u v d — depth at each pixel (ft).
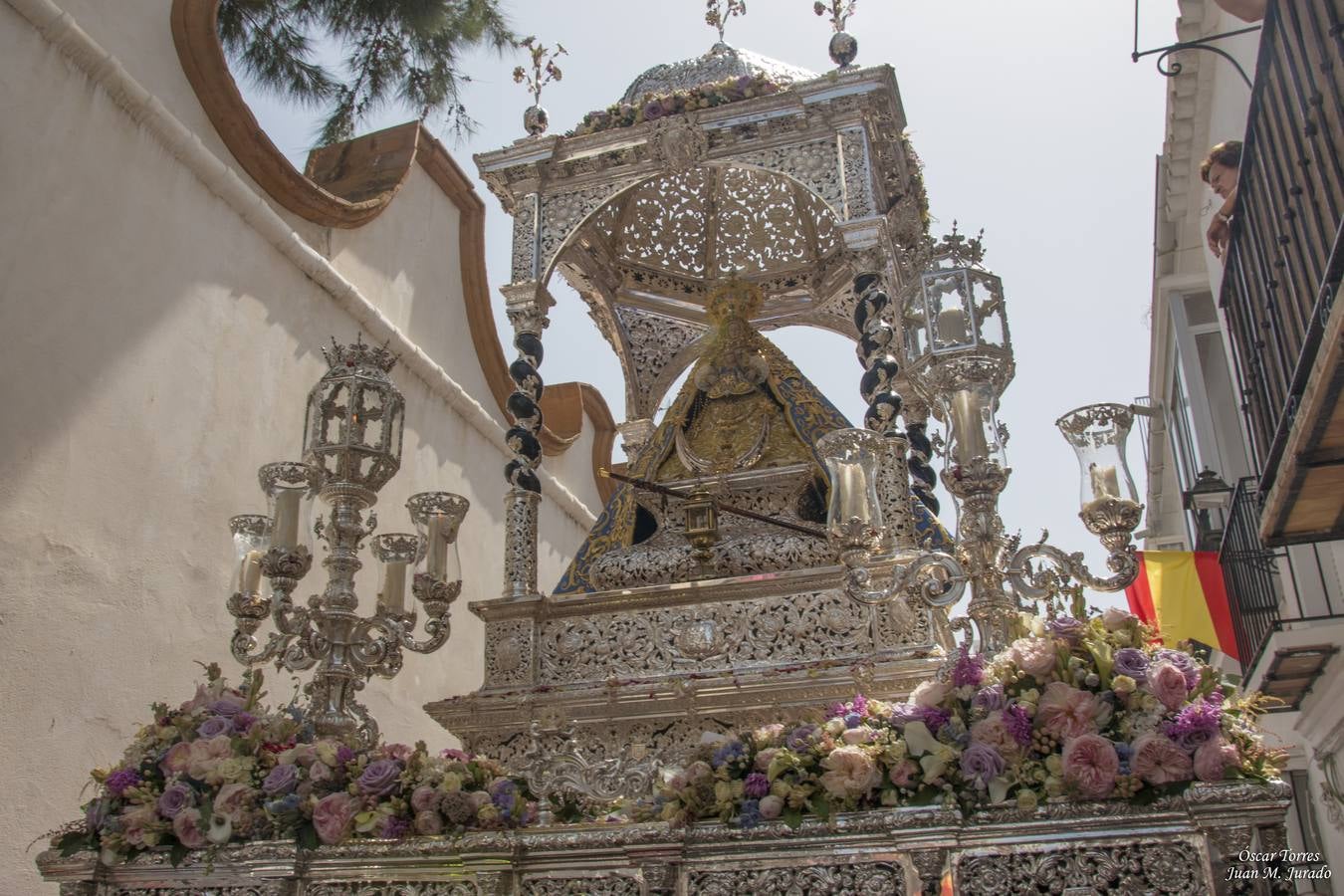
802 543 19.19
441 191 32.24
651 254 27.14
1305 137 17.16
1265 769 10.59
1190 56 29.14
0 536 16.85
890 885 11.14
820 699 16.58
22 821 16.46
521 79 23.88
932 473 24.20
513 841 12.14
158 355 20.53
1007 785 11.03
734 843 11.66
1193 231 34.37
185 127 21.76
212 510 21.30
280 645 14.65
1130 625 11.94
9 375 17.43
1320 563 26.35
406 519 27.20
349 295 26.23
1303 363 15.85
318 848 12.87
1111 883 10.48
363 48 35.76
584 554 20.98
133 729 18.63
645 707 17.19
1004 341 14.02
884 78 20.85
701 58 24.21
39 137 18.67
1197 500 32.81
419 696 26.63
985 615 12.96
